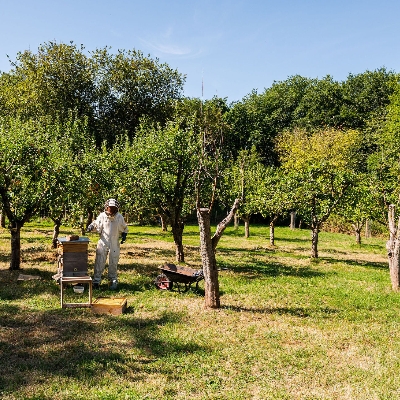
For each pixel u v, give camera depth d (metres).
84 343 7.37
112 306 9.25
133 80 36.44
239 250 22.06
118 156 16.95
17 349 7.04
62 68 33.59
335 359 7.20
